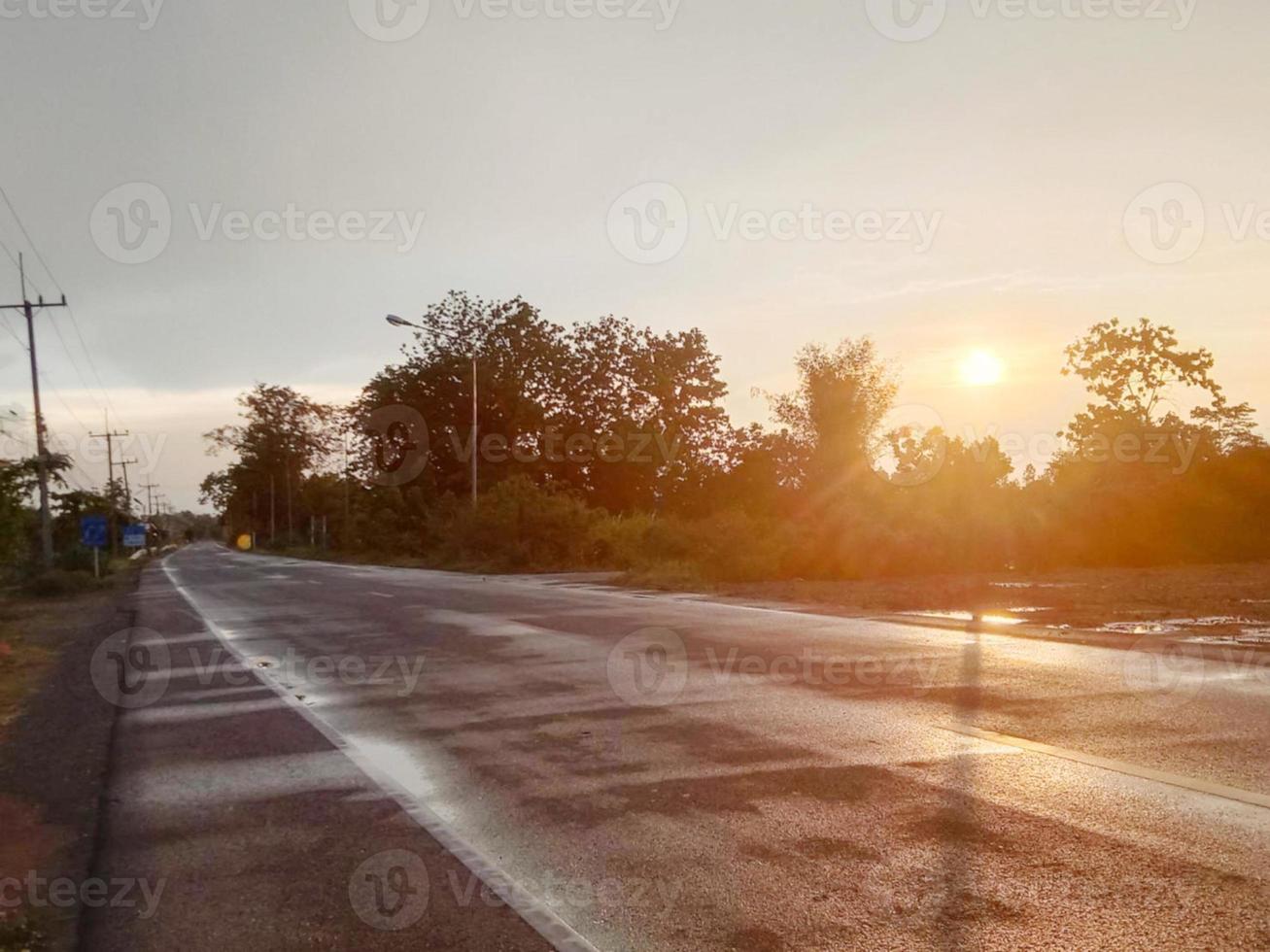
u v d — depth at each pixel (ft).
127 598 104.06
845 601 75.92
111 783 26.63
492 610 72.79
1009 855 19.16
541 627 60.49
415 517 213.05
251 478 375.86
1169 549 132.57
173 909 17.83
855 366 175.32
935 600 75.20
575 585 107.45
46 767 28.84
